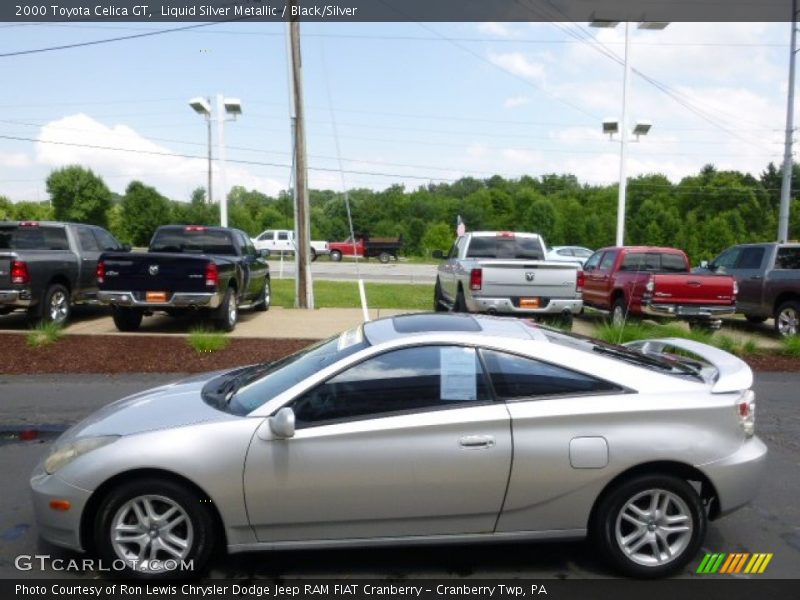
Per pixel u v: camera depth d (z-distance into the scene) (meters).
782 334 12.94
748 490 3.99
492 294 11.45
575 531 3.90
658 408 3.88
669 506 3.92
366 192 94.50
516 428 3.82
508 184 103.19
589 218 72.81
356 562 4.13
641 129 24.88
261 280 14.97
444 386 3.92
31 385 8.68
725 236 67.88
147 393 4.69
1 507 4.93
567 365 4.00
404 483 3.80
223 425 3.83
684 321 13.27
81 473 3.80
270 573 4.00
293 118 15.81
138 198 55.00
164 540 3.85
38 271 11.82
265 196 102.94
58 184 64.50
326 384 3.93
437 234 61.81
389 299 19.89
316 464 3.77
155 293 11.33
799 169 90.00
